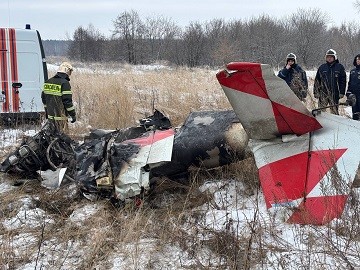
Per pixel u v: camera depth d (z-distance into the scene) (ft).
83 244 14.61
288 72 28.84
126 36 144.87
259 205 16.07
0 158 23.45
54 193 18.53
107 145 17.74
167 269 13.01
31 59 32.50
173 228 14.97
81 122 30.48
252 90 15.11
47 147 20.54
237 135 17.22
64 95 25.75
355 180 16.49
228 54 116.88
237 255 12.96
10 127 31.30
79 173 17.46
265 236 13.89
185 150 17.29
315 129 16.07
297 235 13.55
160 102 35.47
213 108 32.73
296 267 12.20
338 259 12.24
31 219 16.47
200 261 13.25
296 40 127.95
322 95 25.22
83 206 17.34
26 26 33.32
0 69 31.81
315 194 14.43
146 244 14.33
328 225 13.52
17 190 19.40
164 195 17.93
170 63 130.21
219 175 18.61
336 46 130.82
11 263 13.52
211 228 14.53
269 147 16.26
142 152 16.99
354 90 28.43
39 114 31.68
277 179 15.21
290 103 15.38
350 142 15.40
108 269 13.20
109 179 16.72
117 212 16.53
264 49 122.93
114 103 31.81
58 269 13.20
